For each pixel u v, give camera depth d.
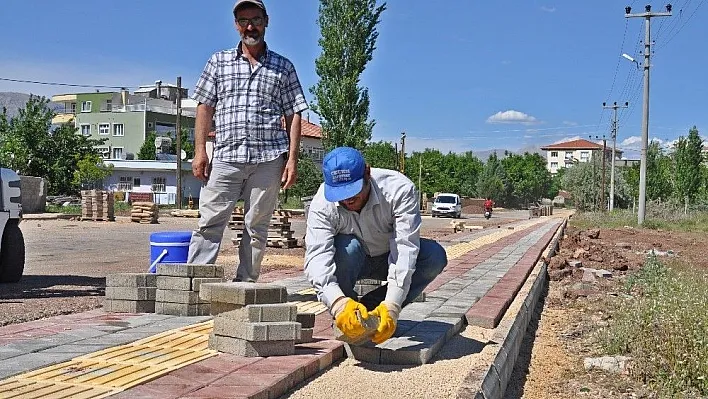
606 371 6.18
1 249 8.58
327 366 4.71
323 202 4.77
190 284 6.00
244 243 6.77
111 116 77.81
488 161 91.81
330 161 4.61
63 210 35.31
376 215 4.80
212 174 6.55
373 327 4.53
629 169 88.50
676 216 41.22
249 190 6.63
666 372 5.90
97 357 4.41
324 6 34.22
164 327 5.49
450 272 10.84
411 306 7.17
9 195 8.55
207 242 6.62
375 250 5.13
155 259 6.95
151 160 64.88
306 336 5.03
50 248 14.93
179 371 4.10
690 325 6.33
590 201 73.31
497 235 23.20
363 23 34.12
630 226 35.66
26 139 46.41
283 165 6.74
